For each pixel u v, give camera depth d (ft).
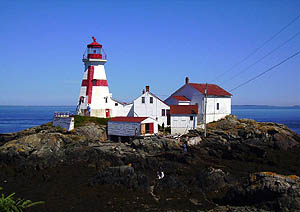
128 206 96.58
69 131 191.11
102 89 223.51
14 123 490.90
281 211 85.51
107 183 114.01
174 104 234.79
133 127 186.09
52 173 133.08
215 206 96.27
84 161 150.71
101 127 198.49
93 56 222.89
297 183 90.27
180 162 144.56
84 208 95.71
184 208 94.84
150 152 164.04
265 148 181.37
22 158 148.87
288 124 434.71
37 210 94.43
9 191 111.55
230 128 213.46
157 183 114.93
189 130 201.26
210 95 231.09
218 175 114.01
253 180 96.73
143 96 214.07
